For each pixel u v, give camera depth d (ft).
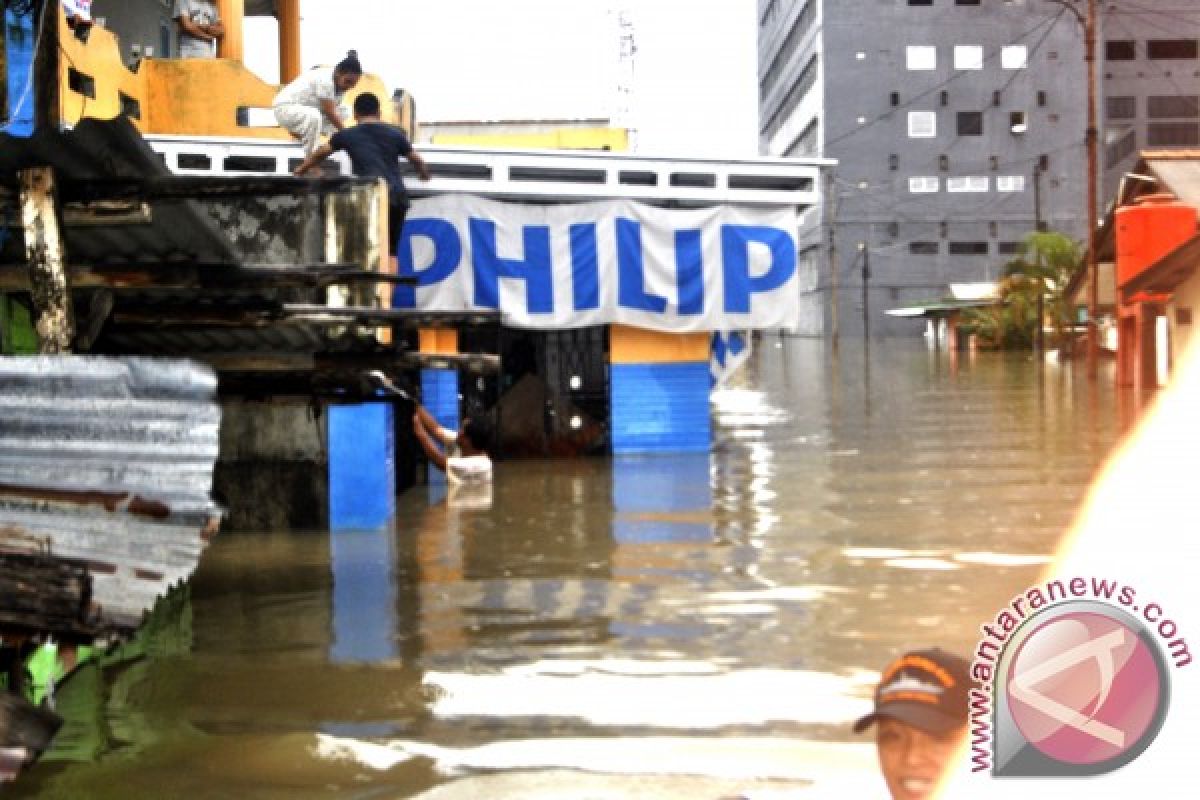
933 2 251.39
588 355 53.26
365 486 34.17
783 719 16.99
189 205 19.94
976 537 30.78
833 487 40.47
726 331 51.01
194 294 21.06
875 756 15.35
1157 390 76.64
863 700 17.79
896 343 225.15
